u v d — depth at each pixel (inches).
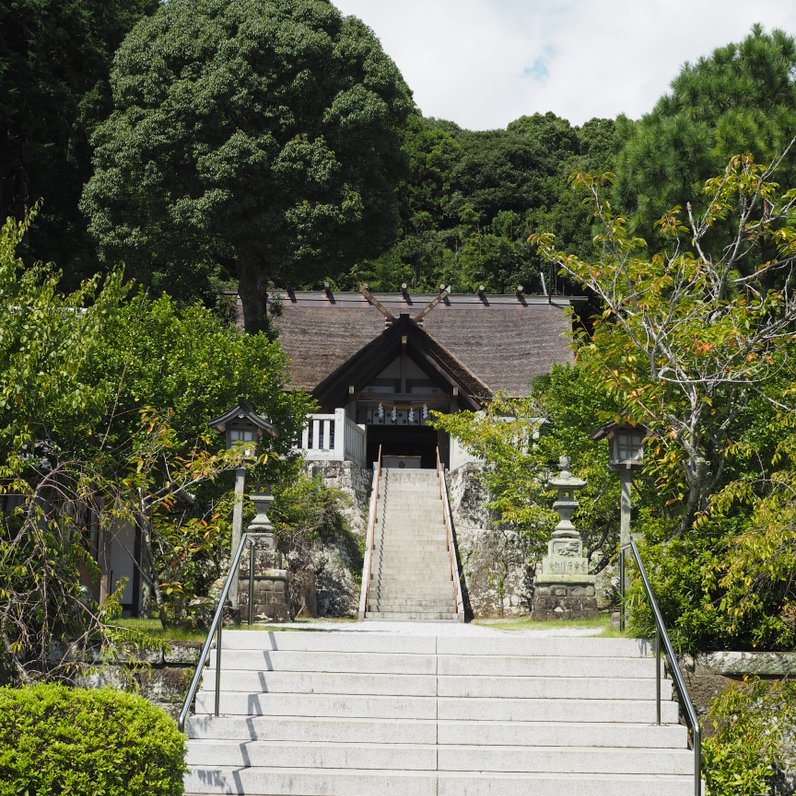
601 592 821.2
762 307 516.4
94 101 1403.8
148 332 711.1
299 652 432.8
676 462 508.4
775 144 797.2
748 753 397.7
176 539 523.8
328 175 1312.7
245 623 559.5
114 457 539.2
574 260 533.0
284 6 1382.9
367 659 431.8
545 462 876.6
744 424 558.3
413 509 1007.6
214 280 1659.7
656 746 394.0
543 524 855.7
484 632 537.3
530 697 417.7
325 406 1206.9
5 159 1364.4
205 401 683.4
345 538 969.5
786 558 412.5
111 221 1323.8
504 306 1434.5
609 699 417.7
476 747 386.9
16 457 427.2
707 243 801.6
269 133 1306.6
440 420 922.1
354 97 1342.3
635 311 522.3
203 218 1282.0
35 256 1354.6
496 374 1307.8
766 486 530.0
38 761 298.8
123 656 432.8
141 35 1355.8
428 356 1235.2
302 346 1321.4
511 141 2527.1
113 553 670.5
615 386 512.1
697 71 912.9
